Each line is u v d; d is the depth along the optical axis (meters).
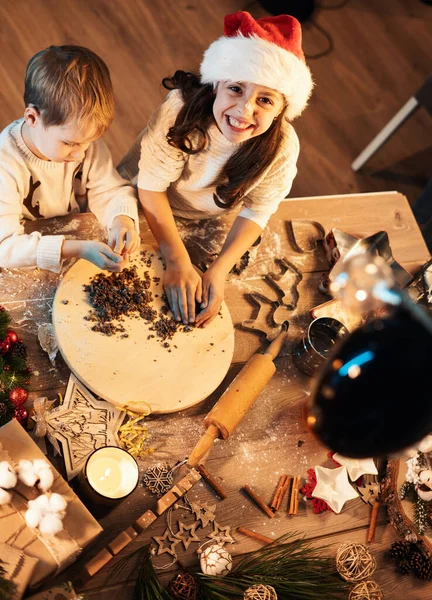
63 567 1.04
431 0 3.55
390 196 1.75
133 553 1.17
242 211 1.54
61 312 1.30
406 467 1.31
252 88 1.20
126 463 1.18
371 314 0.94
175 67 2.93
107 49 2.88
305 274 1.57
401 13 3.48
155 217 1.48
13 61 2.70
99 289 1.34
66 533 1.05
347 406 0.58
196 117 1.33
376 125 3.09
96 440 1.24
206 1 3.18
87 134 1.27
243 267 1.53
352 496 1.30
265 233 1.59
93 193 1.50
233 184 1.42
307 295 1.54
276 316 1.48
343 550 1.19
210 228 1.57
